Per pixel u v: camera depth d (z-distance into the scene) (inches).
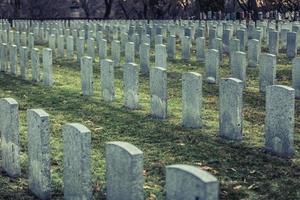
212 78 657.0
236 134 423.5
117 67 793.6
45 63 672.4
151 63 830.5
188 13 2615.7
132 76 530.3
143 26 1161.4
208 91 617.9
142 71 741.3
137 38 922.7
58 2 3125.0
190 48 897.5
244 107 540.4
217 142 421.4
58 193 325.7
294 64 568.4
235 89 418.0
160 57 689.0
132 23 1412.4
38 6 2876.5
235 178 347.6
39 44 1127.0
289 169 361.4
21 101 586.2
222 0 2108.8
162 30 1125.7
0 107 358.0
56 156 391.9
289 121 378.9
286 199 316.2
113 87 568.4
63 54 919.7
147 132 453.1
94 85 669.9
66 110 539.5
